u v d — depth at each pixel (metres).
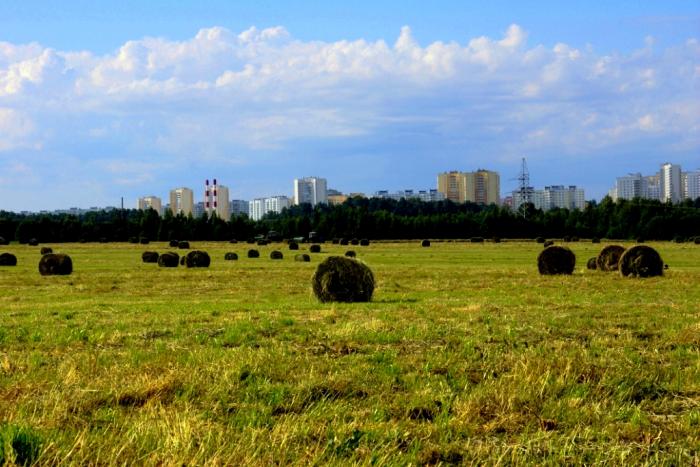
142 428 7.73
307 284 36.22
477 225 159.12
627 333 14.47
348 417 8.59
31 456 6.63
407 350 12.70
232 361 11.29
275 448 7.29
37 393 9.62
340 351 12.62
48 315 19.83
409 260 62.19
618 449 7.56
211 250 87.06
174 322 17.30
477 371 10.88
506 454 7.42
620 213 151.62
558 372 10.55
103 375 10.59
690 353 12.23
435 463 7.25
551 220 155.25
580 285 33.09
